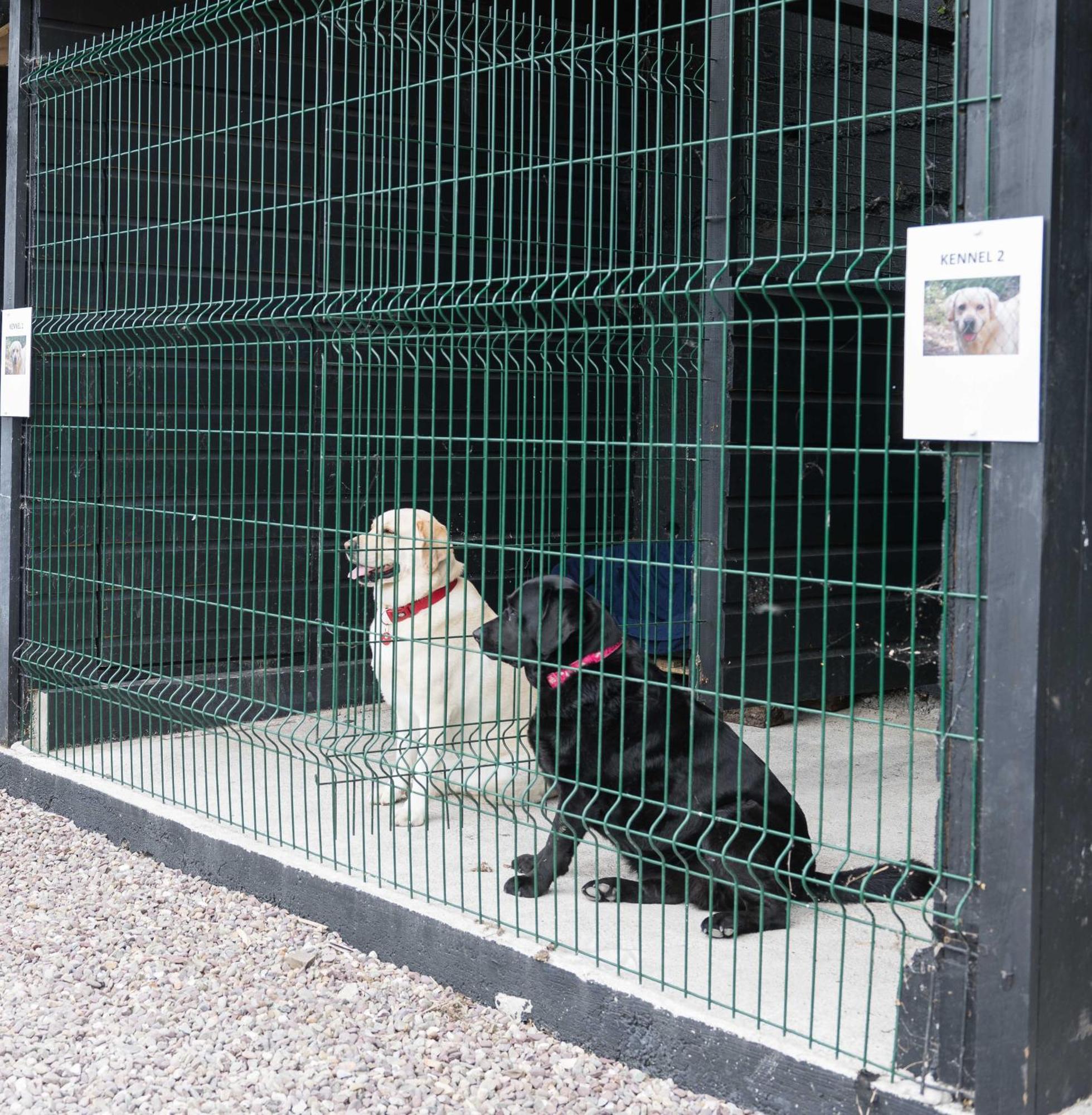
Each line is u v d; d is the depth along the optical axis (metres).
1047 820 2.29
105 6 5.38
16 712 5.29
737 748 3.59
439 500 6.30
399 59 6.05
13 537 5.22
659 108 3.07
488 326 3.42
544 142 6.30
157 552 5.69
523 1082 2.86
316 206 6.01
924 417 2.35
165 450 5.46
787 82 5.82
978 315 2.27
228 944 3.67
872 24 5.86
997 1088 2.34
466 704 4.60
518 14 6.16
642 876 3.17
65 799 4.86
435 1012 3.23
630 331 3.11
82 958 3.58
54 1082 2.90
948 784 2.44
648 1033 2.91
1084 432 2.30
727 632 5.89
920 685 6.78
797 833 3.59
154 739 5.57
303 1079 2.89
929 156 6.15
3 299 5.90
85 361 5.40
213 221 5.79
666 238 6.39
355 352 3.92
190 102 5.65
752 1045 2.71
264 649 5.35
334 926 3.72
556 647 3.56
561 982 3.09
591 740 3.58
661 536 6.22
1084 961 2.41
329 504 6.14
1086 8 2.23
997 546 2.30
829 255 2.52
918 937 2.50
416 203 6.16
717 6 5.46
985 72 2.28
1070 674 2.32
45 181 5.27
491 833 4.29
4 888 4.14
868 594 6.46
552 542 6.35
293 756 5.19
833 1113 2.57
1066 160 2.22
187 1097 2.82
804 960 3.19
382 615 4.59
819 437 6.17
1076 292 2.26
